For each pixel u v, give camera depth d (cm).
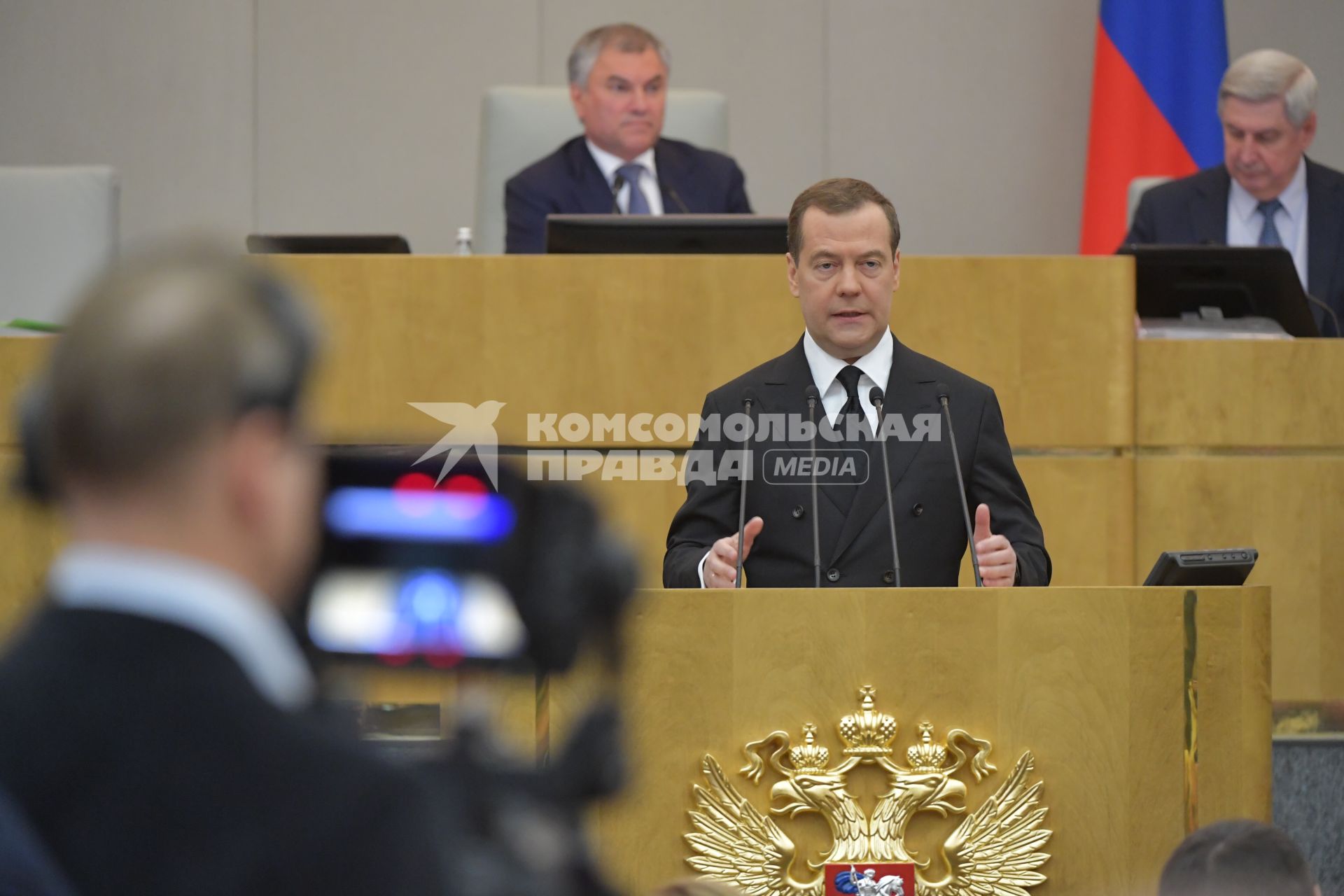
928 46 2492
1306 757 1333
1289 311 1420
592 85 1864
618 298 1368
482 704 345
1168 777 862
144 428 316
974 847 850
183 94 2488
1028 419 1373
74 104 2488
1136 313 1438
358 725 355
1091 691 862
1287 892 619
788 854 847
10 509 1120
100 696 313
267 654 329
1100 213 2289
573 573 332
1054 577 1370
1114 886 853
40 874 298
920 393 1124
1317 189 1817
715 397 1151
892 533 1026
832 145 2488
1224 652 867
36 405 325
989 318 1374
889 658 860
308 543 335
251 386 321
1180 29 2291
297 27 2492
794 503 1105
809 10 2497
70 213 1856
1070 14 2488
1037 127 2483
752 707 859
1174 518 1371
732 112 2489
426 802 321
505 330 1363
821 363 1134
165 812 308
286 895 304
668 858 853
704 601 862
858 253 1107
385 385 1362
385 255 1366
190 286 324
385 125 2480
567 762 349
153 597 320
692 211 1875
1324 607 1358
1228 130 1823
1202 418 1374
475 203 2300
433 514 333
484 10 2486
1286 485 1367
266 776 311
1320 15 2459
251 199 2480
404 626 335
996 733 859
